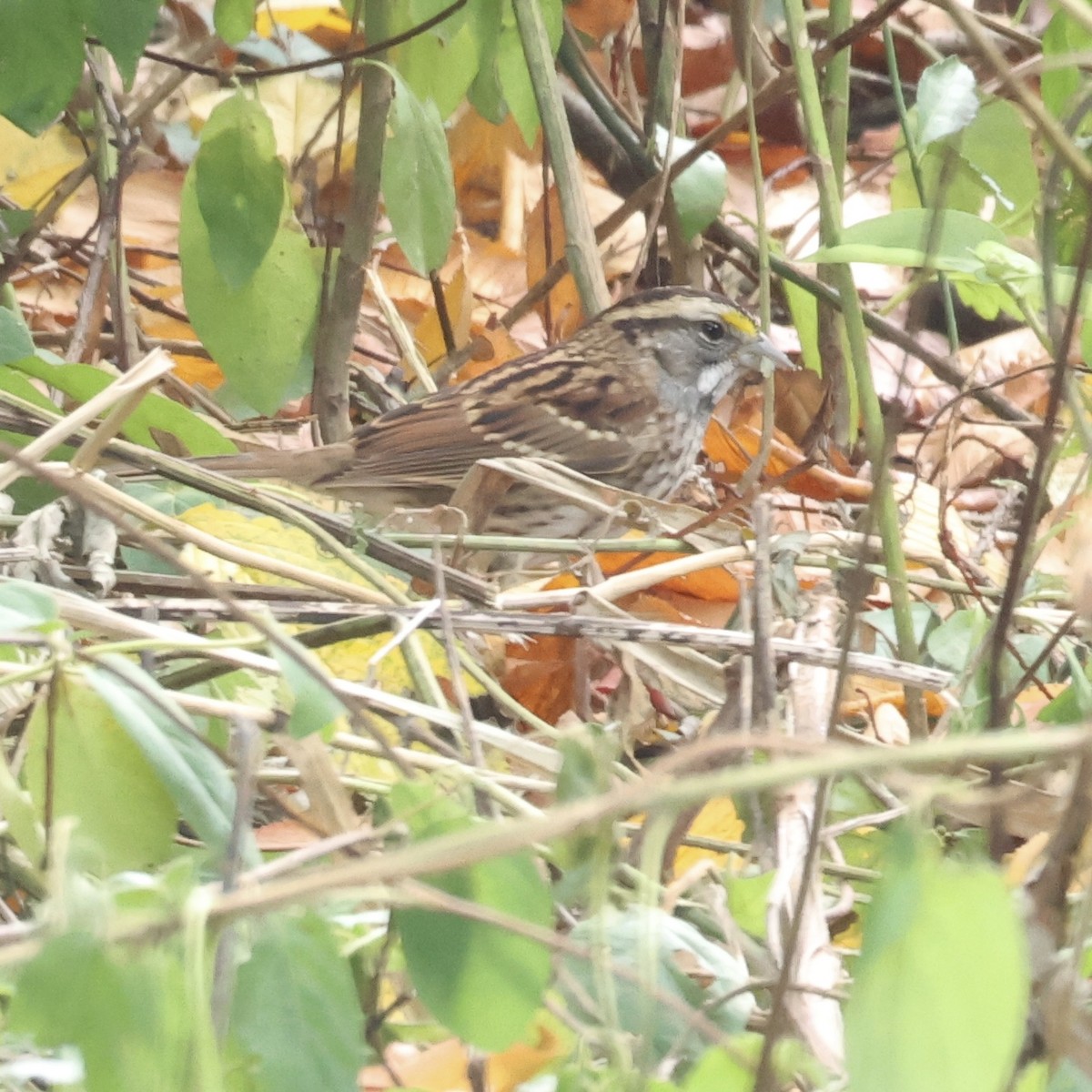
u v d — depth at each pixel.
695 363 9.55
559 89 8.57
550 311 10.65
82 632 5.20
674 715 7.14
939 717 6.96
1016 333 10.57
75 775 3.90
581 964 3.63
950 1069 2.72
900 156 9.59
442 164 7.43
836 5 8.66
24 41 6.11
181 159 11.31
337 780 4.19
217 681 5.47
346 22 11.97
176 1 11.72
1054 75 6.67
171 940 2.89
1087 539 3.69
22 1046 3.33
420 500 8.81
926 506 8.70
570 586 8.03
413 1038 4.16
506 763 5.84
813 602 6.26
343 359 8.54
